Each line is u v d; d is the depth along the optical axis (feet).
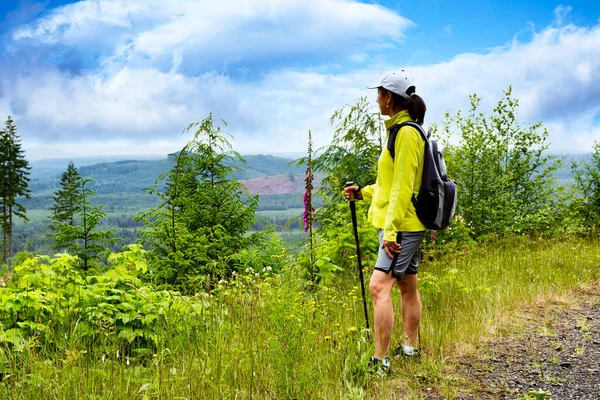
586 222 36.47
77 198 21.90
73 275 13.87
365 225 21.93
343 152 30.35
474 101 35.09
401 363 11.86
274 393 9.90
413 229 11.38
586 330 14.47
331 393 9.94
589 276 21.81
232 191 28.19
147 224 22.45
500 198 34.83
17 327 12.02
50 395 9.32
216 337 11.84
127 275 14.82
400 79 11.48
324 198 27.76
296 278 14.65
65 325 12.12
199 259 21.30
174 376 9.95
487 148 35.32
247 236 26.03
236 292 14.24
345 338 12.37
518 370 11.66
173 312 12.91
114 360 10.61
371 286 11.51
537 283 19.97
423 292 17.17
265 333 11.62
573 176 37.32
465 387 10.73
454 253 26.86
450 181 11.64
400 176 10.98
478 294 17.58
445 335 13.29
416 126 11.19
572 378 11.08
